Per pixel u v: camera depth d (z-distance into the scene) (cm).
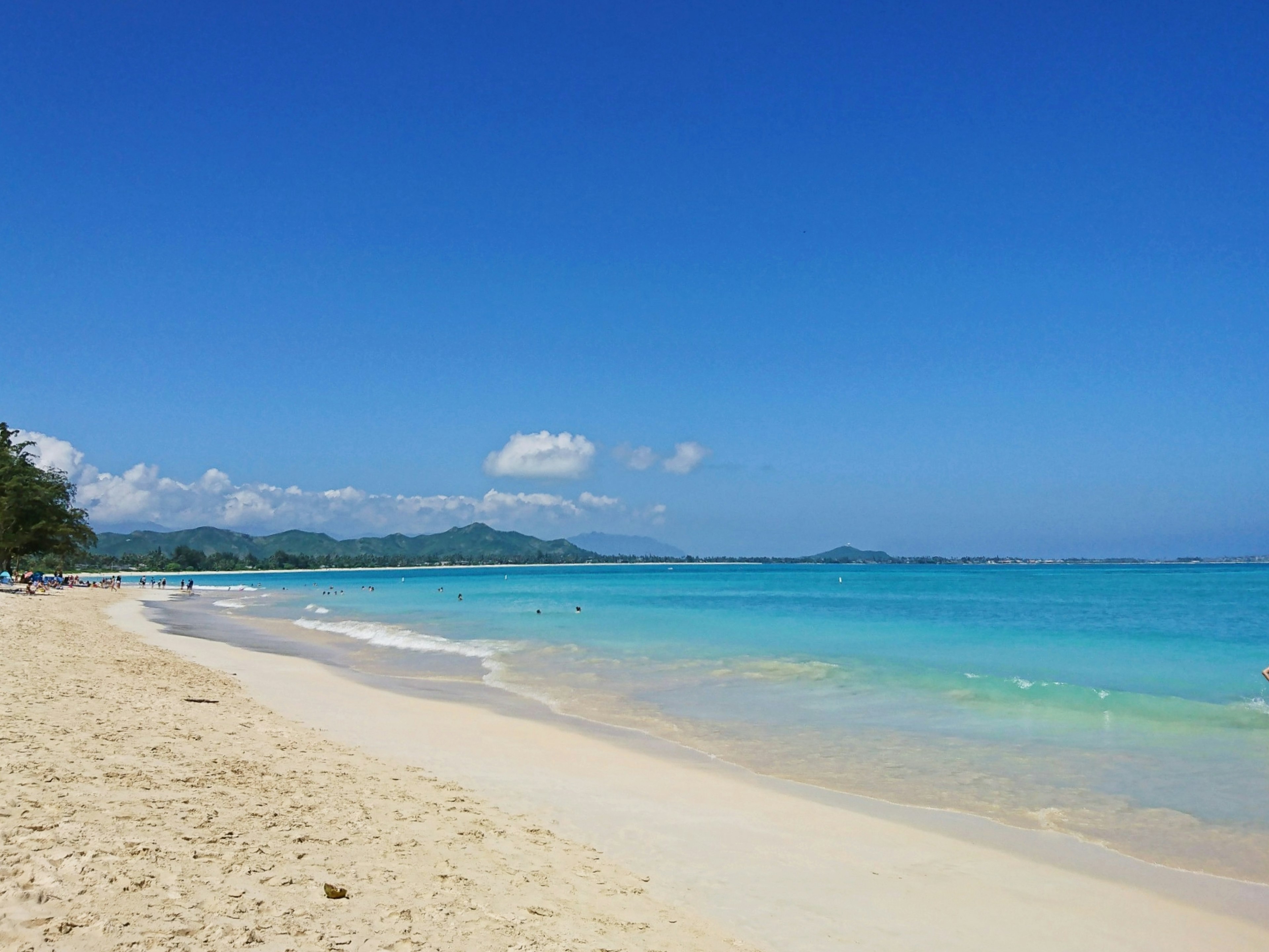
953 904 866
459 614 5531
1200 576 14875
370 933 615
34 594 6456
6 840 661
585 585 12762
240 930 575
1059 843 1065
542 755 1473
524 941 649
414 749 1452
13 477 8581
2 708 1268
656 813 1140
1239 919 850
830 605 6159
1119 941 795
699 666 2667
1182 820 1147
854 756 1505
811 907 838
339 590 10900
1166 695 2078
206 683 2066
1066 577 13975
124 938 528
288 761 1184
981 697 2036
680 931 734
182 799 881
